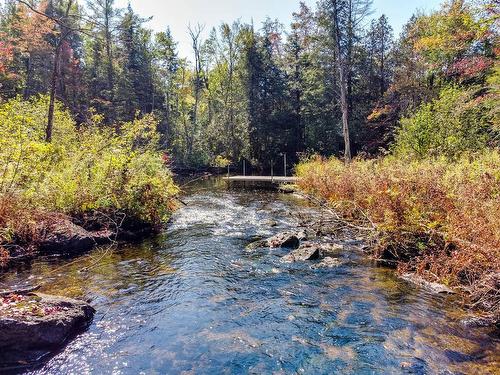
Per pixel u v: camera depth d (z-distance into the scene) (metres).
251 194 21.00
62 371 4.13
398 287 6.63
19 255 7.59
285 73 42.53
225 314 5.63
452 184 8.45
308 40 37.53
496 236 5.62
